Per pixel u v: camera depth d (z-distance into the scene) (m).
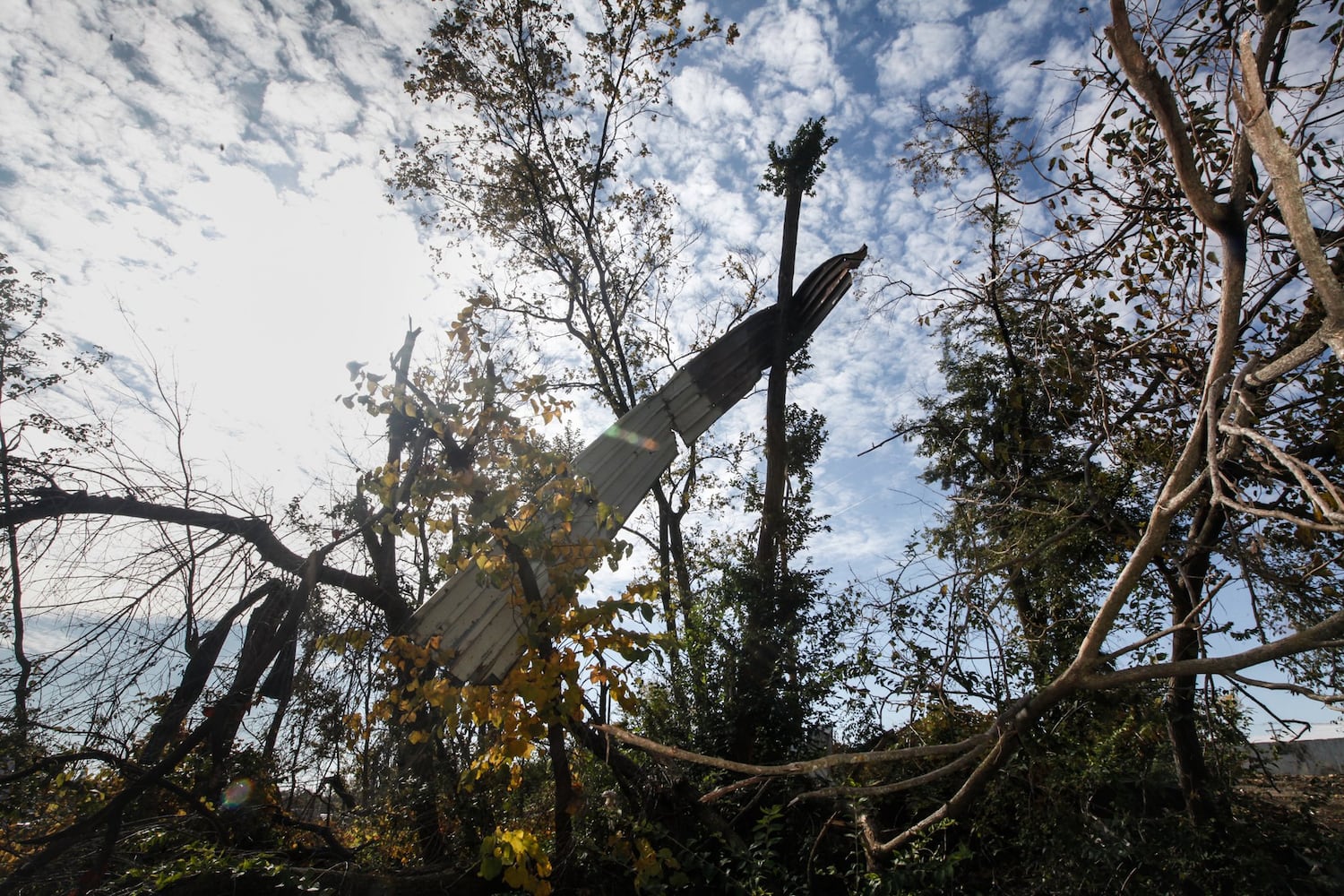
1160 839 7.31
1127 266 7.65
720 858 7.47
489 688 5.96
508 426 6.23
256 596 8.98
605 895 7.09
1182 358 7.49
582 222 17.31
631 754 9.43
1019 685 8.60
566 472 6.47
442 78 16.67
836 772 8.91
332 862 7.65
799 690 11.19
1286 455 3.26
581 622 5.79
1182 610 8.26
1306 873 7.46
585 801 7.62
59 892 6.66
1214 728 7.86
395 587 9.18
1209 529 7.41
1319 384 7.00
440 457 7.56
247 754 8.04
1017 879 7.81
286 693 8.52
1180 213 6.65
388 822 7.87
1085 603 8.33
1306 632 4.30
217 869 6.57
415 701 6.31
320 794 8.25
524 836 5.70
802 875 8.14
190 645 8.22
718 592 12.28
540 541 5.93
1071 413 9.75
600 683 6.16
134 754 8.02
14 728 7.17
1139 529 8.48
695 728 10.91
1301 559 7.07
